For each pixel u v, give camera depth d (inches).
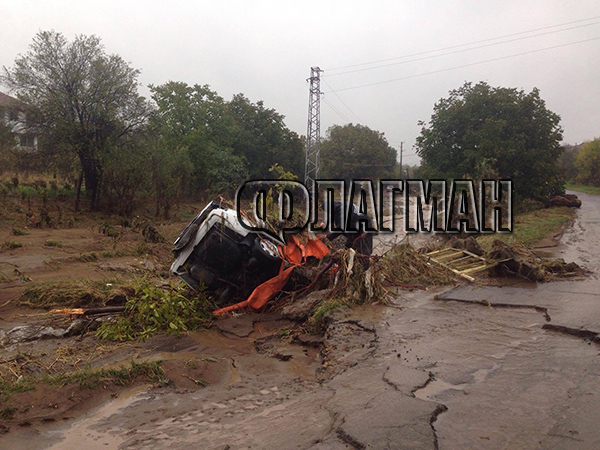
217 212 309.6
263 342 247.4
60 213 804.0
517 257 369.4
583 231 748.0
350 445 126.9
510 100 1149.7
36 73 900.0
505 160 1114.1
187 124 1457.9
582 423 135.1
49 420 149.0
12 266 439.2
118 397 170.1
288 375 196.1
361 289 295.3
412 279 360.5
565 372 175.0
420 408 146.9
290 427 140.6
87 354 225.0
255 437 135.4
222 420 149.2
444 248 458.9
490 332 230.8
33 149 945.5
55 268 438.9
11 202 829.2
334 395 163.5
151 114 1018.1
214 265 311.0
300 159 1943.9
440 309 278.8
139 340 247.9
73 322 266.5
